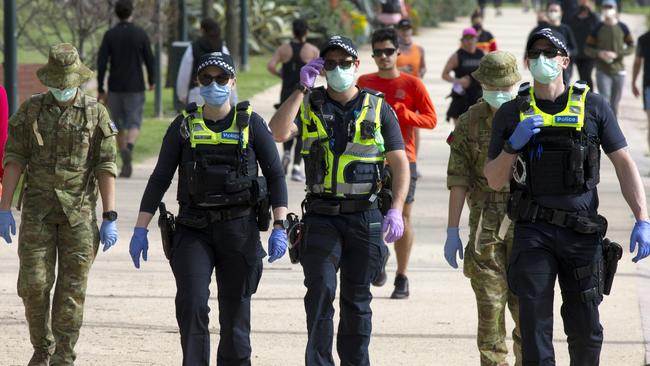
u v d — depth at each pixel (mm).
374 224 23969
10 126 25000
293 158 59031
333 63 24000
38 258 24797
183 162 23328
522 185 21984
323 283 23562
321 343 23625
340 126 24109
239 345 23453
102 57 56344
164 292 34469
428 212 48062
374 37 33000
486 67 24219
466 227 45000
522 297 21641
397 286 34281
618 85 73688
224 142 23172
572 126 21516
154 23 80125
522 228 21938
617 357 27969
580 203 21688
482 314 24891
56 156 24797
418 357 27859
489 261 24812
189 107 23547
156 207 23641
